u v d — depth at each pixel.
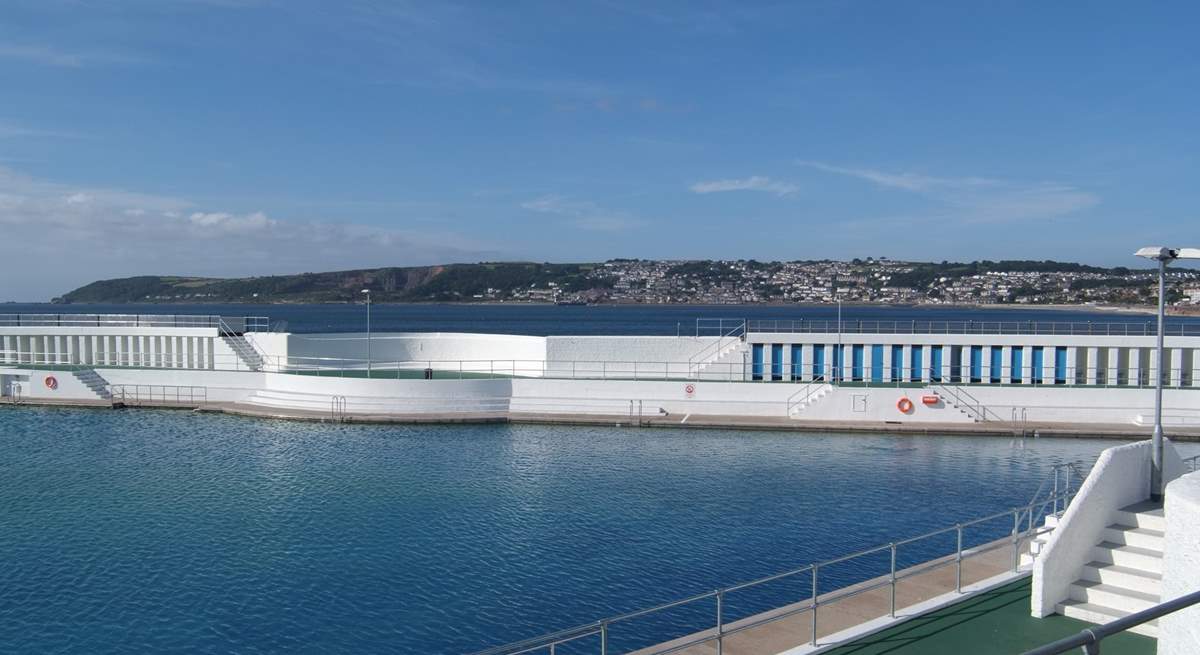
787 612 18.84
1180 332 58.34
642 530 32.38
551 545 30.58
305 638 23.05
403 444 48.94
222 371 62.53
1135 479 19.41
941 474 41.81
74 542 30.86
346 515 34.22
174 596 25.88
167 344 67.06
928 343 58.62
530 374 64.44
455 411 56.94
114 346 68.81
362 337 69.00
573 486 39.16
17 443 49.00
